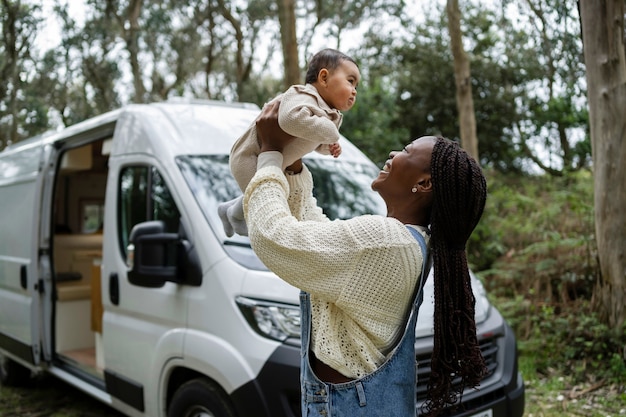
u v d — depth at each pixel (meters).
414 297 1.60
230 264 3.03
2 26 13.57
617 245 5.33
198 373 3.19
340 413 1.54
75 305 5.62
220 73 21.75
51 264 5.12
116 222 3.97
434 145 1.63
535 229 7.57
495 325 3.45
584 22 5.43
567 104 12.41
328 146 1.83
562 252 6.72
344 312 1.55
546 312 5.86
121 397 3.79
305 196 1.82
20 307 5.26
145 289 3.54
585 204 6.86
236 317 2.88
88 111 17.91
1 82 13.64
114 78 17.17
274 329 2.77
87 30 15.41
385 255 1.50
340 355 1.53
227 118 4.11
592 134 5.50
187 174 3.49
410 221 1.69
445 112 16.92
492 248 7.88
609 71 5.27
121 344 3.78
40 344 5.07
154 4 16.73
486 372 1.62
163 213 3.53
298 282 1.53
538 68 15.76
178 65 19.19
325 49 1.87
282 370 2.66
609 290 5.41
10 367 5.73
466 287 1.61
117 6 15.10
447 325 1.57
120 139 4.11
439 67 16.89
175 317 3.25
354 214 3.71
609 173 5.34
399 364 1.56
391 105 13.30
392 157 1.71
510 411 3.23
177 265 3.23
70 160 5.25
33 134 16.34
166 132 3.75
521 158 16.47
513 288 6.85
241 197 1.85
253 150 1.76
